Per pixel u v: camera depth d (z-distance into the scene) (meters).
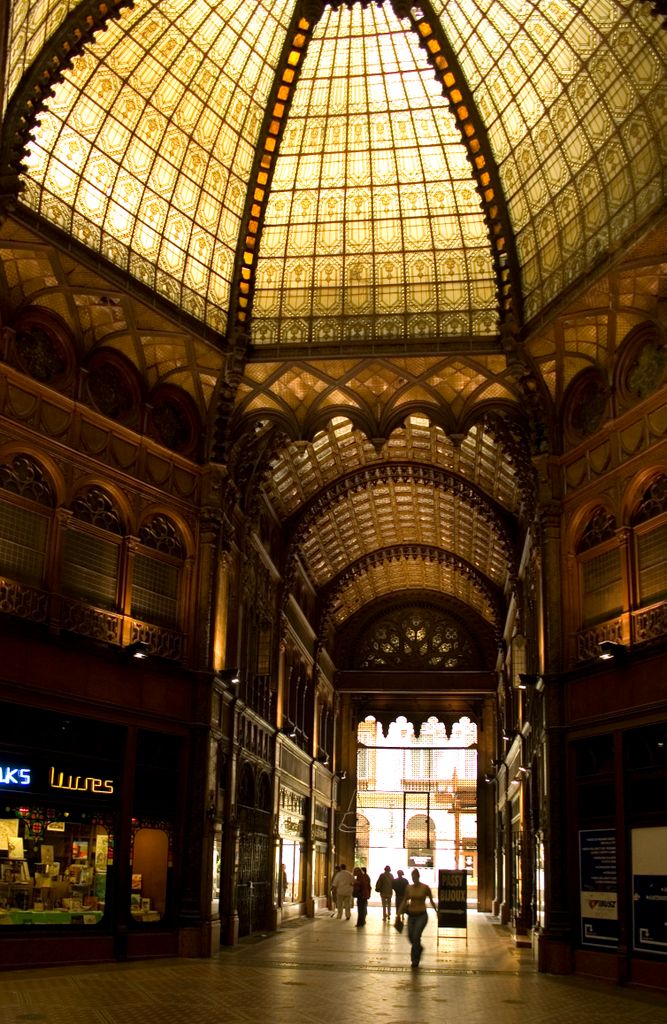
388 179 23.66
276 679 33.31
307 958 22.55
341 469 34.69
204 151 22.28
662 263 19.27
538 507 23.56
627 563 20.47
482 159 22.39
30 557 19.70
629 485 20.73
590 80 19.94
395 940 28.61
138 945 20.59
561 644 22.09
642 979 18.27
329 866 45.97
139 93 20.59
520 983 18.84
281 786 33.69
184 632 23.25
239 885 26.92
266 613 32.22
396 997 16.45
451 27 20.94
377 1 20.42
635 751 19.55
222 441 24.50
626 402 21.30
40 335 20.64
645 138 19.34
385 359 24.02
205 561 23.78
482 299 23.98
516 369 23.22
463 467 33.50
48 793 19.33
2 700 18.30
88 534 21.22
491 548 39.06
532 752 27.69
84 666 20.20
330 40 21.77
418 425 31.89
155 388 23.64
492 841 46.50
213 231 23.28
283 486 32.91
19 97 17.86
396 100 22.62
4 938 18.02
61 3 17.81
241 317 23.97
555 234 22.11
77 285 20.70
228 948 24.08
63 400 20.78
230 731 25.52
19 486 19.70
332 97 22.70
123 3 18.22
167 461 23.52
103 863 20.27
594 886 20.23
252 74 21.83
